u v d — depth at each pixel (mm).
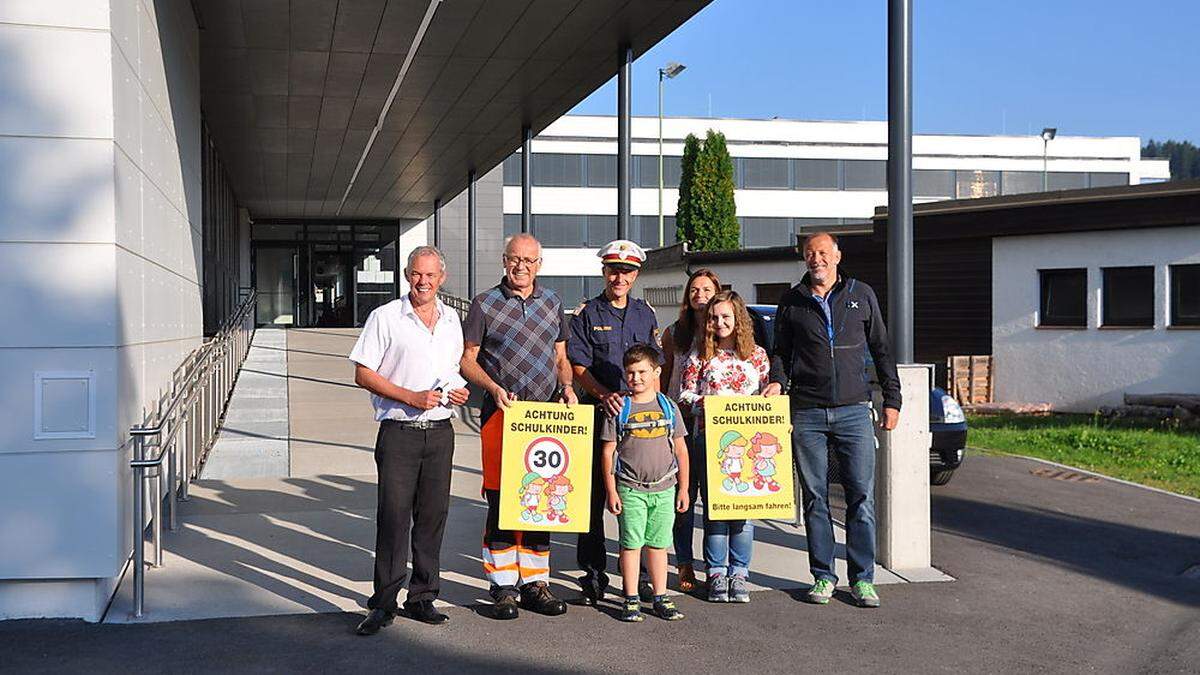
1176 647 5340
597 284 51406
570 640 5320
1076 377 17531
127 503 5910
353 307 33312
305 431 13352
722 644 5285
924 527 6832
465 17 11812
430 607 5586
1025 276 18188
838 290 6047
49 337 5398
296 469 10742
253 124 17484
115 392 5496
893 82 6590
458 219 36812
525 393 5750
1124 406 16344
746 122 53844
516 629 5492
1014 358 18344
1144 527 8375
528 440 5586
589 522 5613
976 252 18953
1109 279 17312
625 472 5629
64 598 5539
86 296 5441
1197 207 15945
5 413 5352
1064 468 11438
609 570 6766
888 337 6281
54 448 5406
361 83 14859
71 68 5426
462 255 36812
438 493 5551
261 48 13000
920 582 6516
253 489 9547
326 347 24797
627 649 5191
